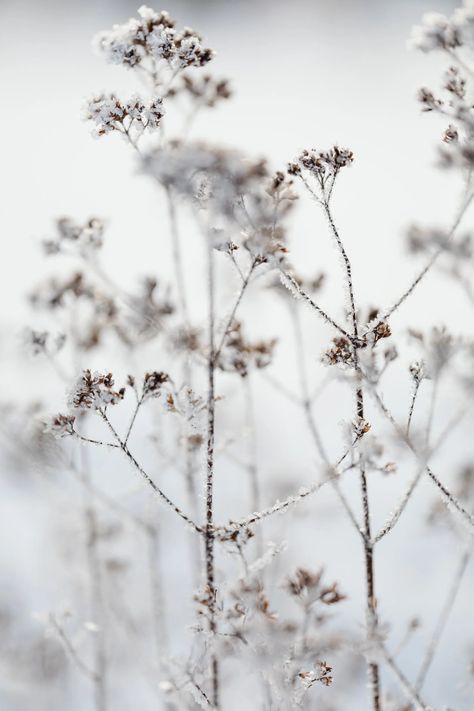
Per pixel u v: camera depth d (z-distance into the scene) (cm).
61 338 145
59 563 161
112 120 131
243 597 133
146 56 133
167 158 127
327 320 131
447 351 131
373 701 133
